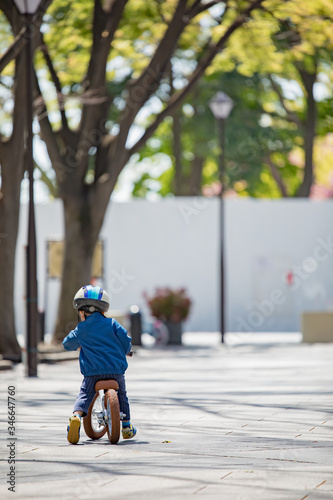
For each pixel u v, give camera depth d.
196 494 13.23
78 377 35.78
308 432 19.83
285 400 26.55
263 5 47.91
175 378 34.59
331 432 19.81
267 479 14.37
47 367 41.50
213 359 45.31
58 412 24.12
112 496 13.13
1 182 44.16
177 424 21.31
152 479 14.43
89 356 18.23
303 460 16.12
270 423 21.39
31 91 36.69
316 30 48.66
